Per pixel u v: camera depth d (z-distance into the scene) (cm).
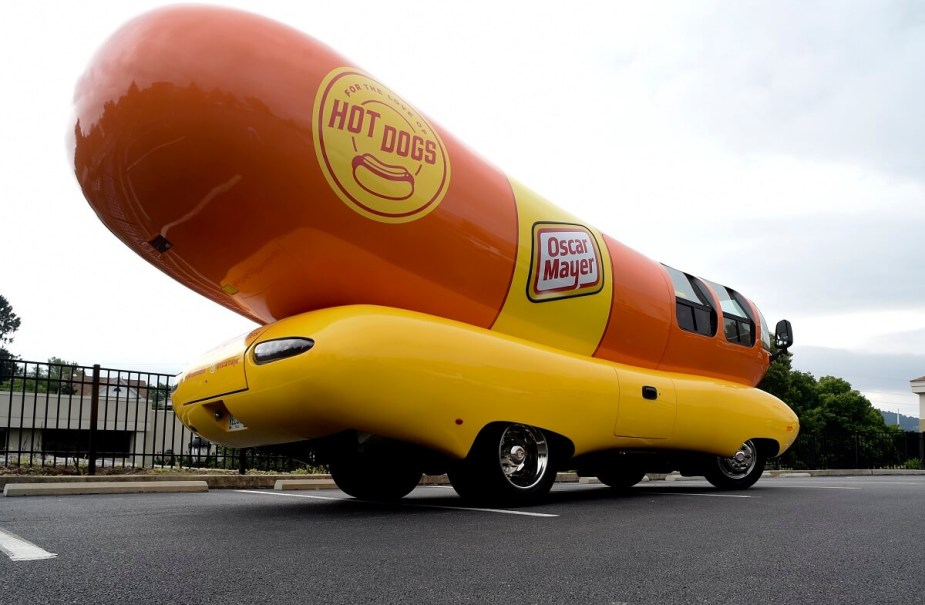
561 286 567
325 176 424
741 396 715
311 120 420
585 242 602
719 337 734
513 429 496
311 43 446
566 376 525
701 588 235
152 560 267
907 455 2267
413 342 428
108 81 391
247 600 206
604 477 803
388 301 472
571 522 402
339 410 400
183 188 402
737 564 278
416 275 477
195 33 403
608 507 501
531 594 222
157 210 414
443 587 229
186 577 236
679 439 637
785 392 3906
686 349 692
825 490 722
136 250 466
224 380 449
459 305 505
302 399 398
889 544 338
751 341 786
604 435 556
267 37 424
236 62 403
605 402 554
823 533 372
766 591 233
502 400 471
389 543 315
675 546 320
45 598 204
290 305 472
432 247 478
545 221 566
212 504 520
